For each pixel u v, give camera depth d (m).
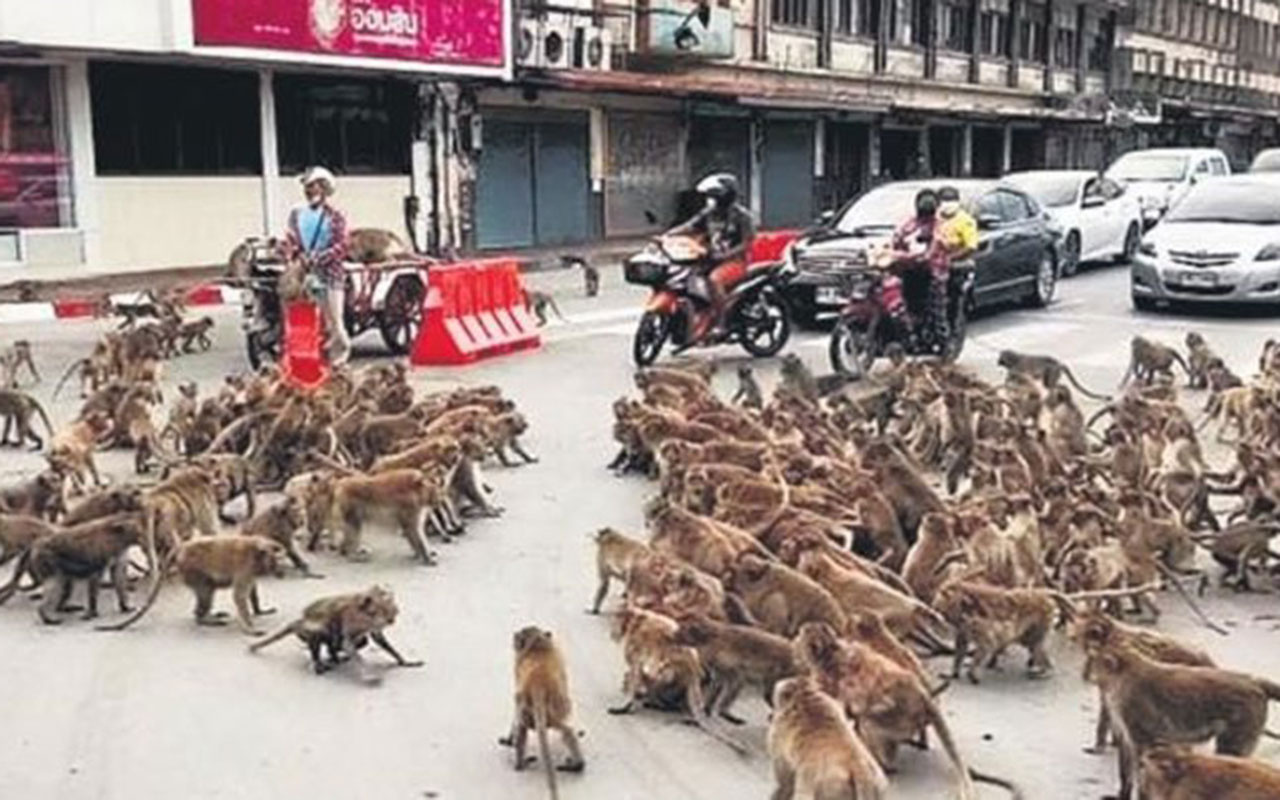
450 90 28.27
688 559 7.21
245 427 10.05
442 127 28.23
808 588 6.41
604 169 33.00
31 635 7.24
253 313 14.74
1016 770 5.80
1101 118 55.28
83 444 9.80
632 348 16.50
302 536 8.74
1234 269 19.44
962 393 10.73
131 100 22.27
